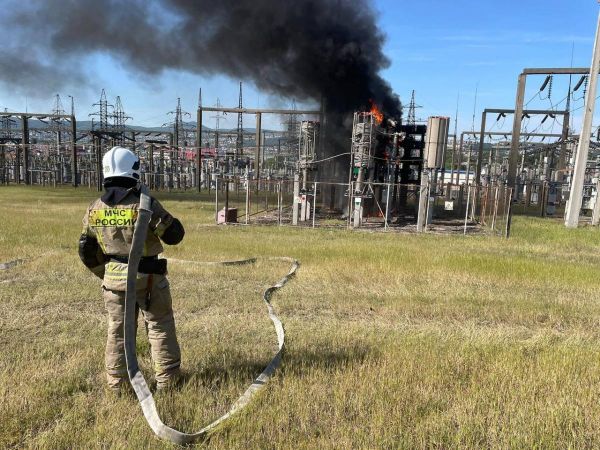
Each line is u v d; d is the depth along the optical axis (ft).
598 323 22.65
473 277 31.35
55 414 12.16
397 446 10.85
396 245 45.85
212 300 24.75
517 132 62.69
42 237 44.24
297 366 15.16
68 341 17.72
